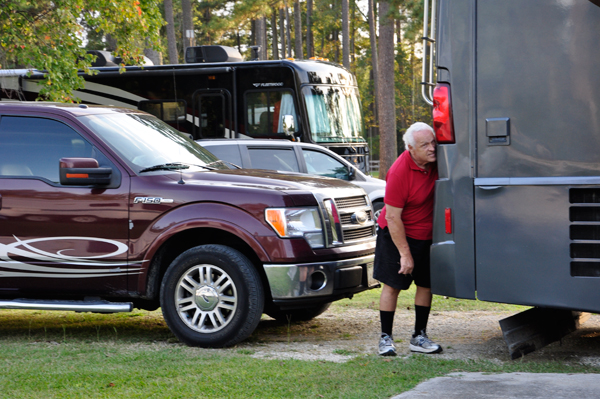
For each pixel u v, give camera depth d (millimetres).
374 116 70812
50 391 4797
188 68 17891
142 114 7586
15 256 6566
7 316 8305
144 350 6145
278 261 6098
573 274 5184
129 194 6406
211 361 5645
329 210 6430
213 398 4609
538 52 5184
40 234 6516
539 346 5863
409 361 5617
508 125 5293
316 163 13453
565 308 5219
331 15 64750
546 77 5168
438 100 5531
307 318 7680
